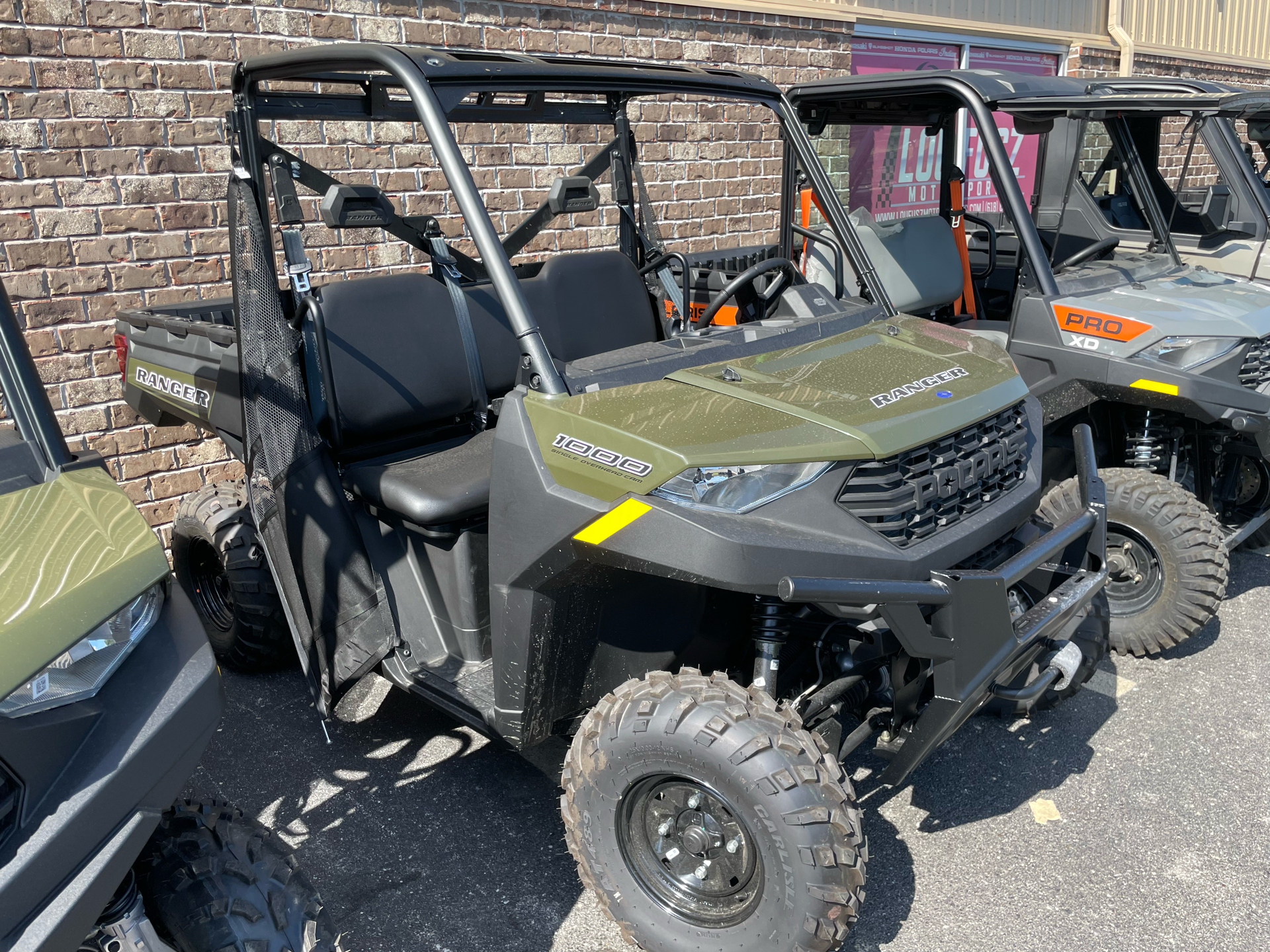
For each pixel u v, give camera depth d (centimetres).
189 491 446
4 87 371
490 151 517
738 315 378
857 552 208
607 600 234
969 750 311
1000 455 245
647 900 219
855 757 304
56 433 220
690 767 203
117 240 405
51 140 384
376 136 476
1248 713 327
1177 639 347
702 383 236
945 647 214
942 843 268
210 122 421
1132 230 454
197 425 331
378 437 305
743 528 201
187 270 425
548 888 255
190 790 296
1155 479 347
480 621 273
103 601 169
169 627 184
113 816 157
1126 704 334
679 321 343
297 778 303
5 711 151
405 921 243
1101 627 296
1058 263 421
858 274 323
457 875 260
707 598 242
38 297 390
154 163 409
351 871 262
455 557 270
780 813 193
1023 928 237
